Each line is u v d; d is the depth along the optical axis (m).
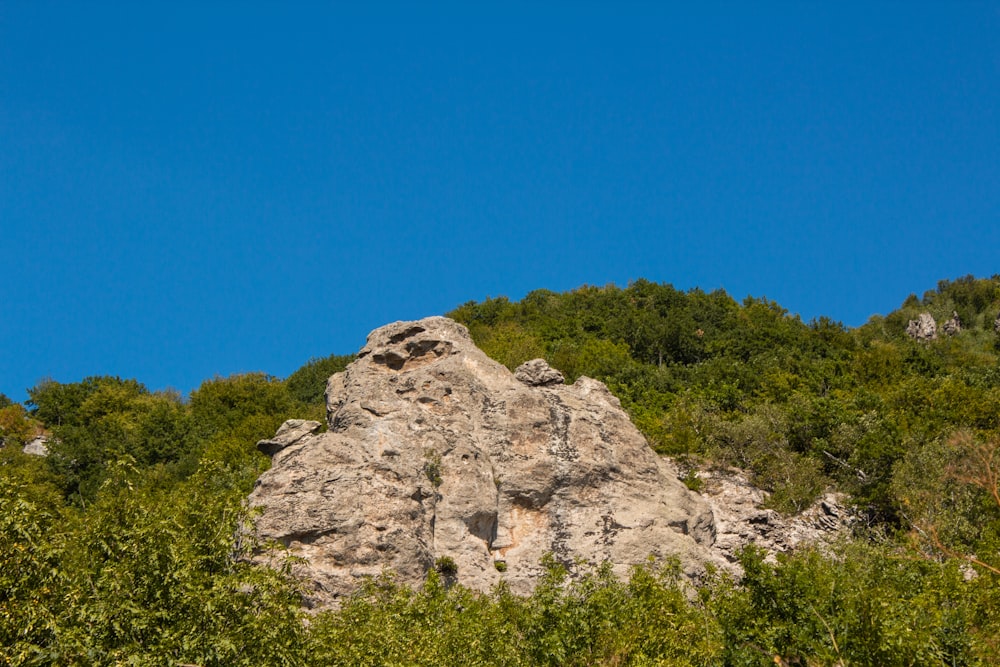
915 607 32.25
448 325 50.53
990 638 30.88
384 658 29.89
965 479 28.67
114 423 84.75
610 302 115.31
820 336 107.31
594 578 39.31
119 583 26.03
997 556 36.62
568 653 32.09
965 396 73.50
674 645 31.58
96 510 28.84
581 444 46.22
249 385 96.00
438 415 46.28
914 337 122.69
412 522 40.84
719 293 120.62
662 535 44.41
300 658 27.17
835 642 29.56
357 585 38.31
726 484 55.06
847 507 55.47
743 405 78.50
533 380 49.66
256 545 29.55
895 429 61.72
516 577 42.25
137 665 24.41
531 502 44.69
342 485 40.47
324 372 99.31
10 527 25.06
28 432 87.69
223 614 26.38
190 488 31.08
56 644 23.80
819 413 64.94
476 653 31.55
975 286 141.50
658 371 89.88
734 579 45.06
